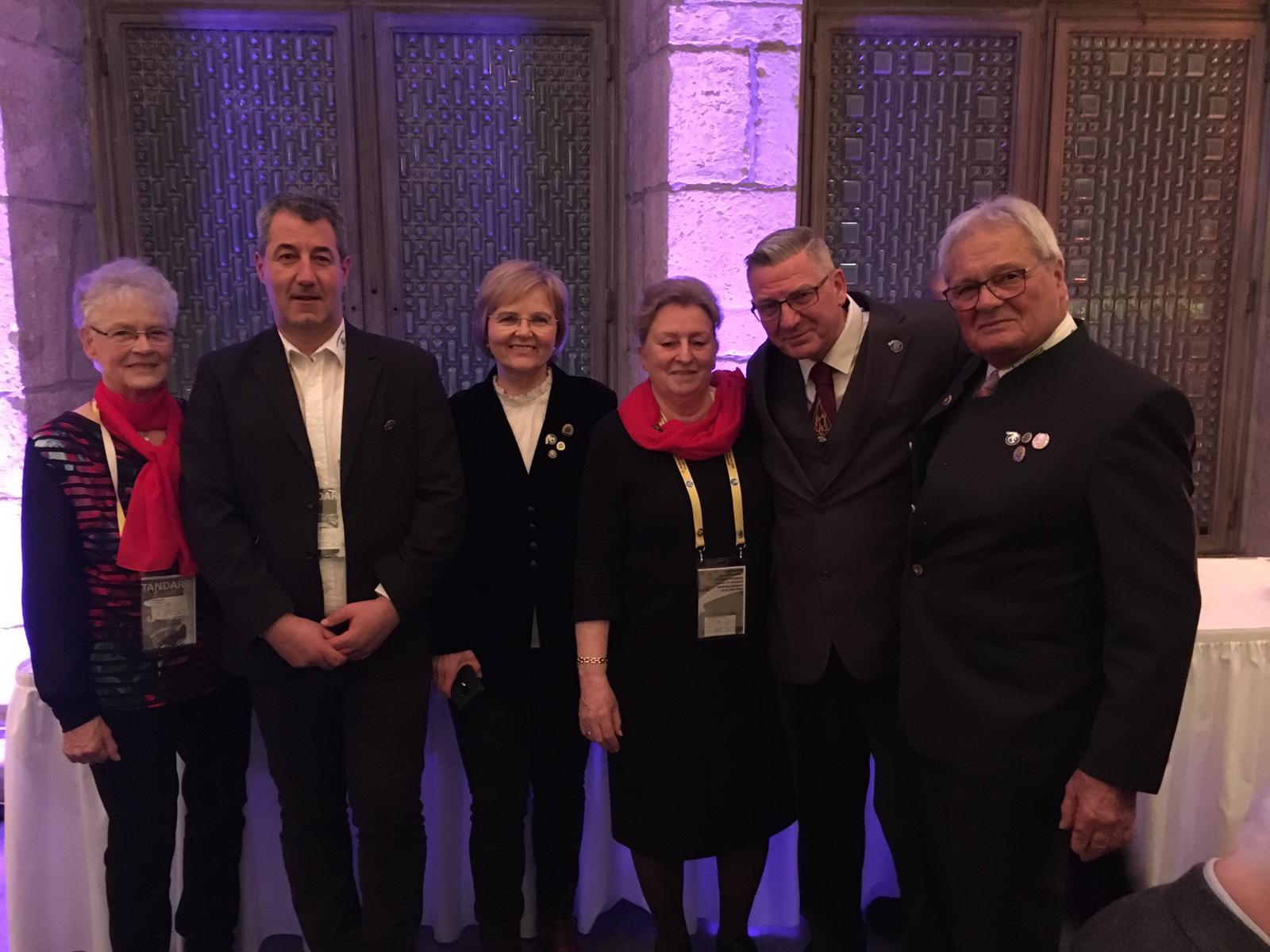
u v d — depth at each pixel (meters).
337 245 1.66
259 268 1.67
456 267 3.19
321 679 1.68
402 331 3.20
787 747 1.85
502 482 1.81
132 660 1.65
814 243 1.60
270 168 3.09
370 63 3.04
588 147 3.14
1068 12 3.07
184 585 1.71
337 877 1.80
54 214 2.85
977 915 1.46
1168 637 1.23
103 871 1.90
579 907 2.16
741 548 1.72
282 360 1.67
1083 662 1.35
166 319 1.69
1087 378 1.33
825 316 1.59
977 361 1.55
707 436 1.69
